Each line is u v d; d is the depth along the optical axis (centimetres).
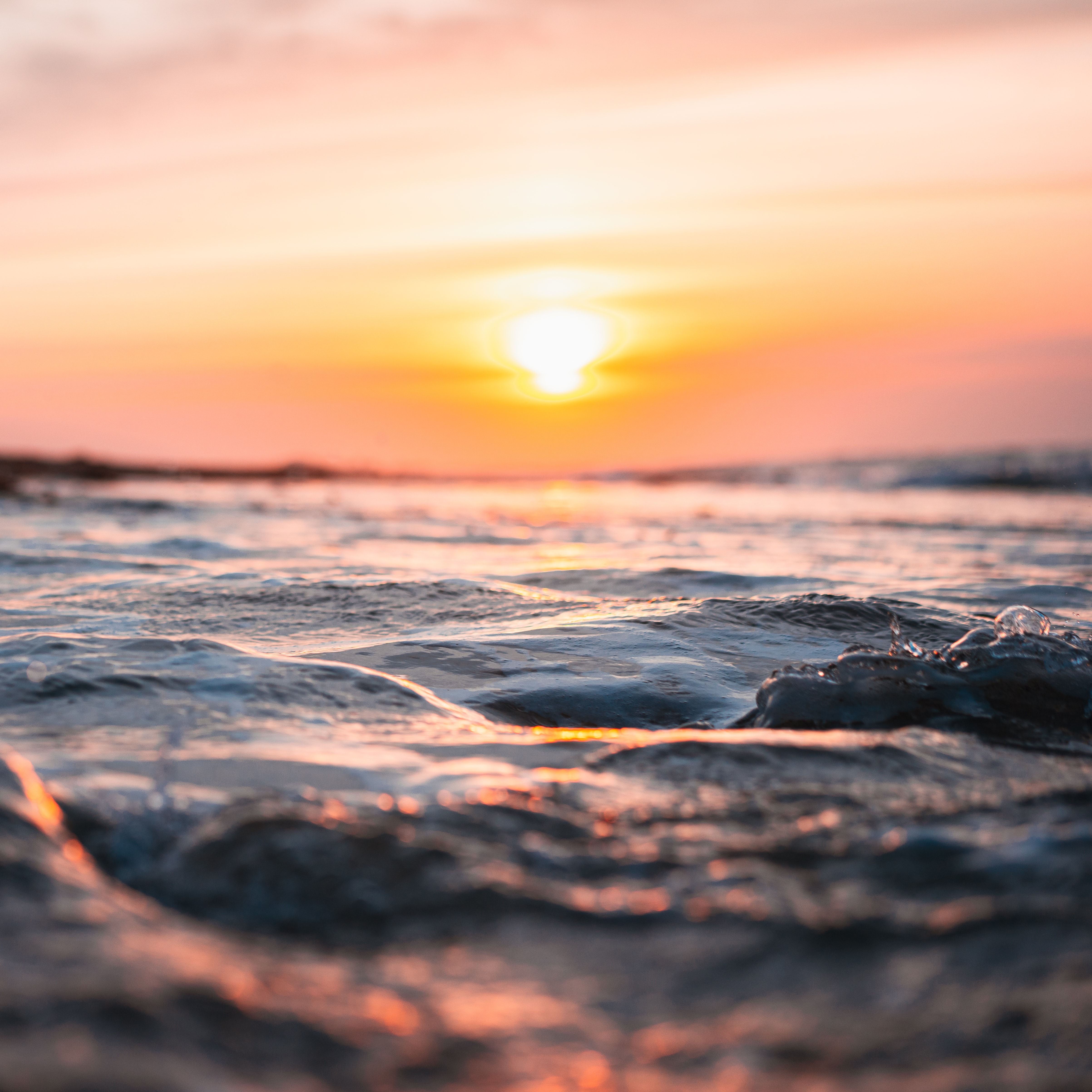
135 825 207
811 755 296
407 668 450
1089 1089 115
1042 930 157
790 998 139
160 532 1377
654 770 280
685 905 172
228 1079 111
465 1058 122
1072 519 2014
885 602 653
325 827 191
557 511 2411
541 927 163
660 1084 118
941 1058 124
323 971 146
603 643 513
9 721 311
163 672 376
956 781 279
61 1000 121
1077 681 403
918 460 5003
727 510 2453
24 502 2131
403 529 1575
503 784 258
